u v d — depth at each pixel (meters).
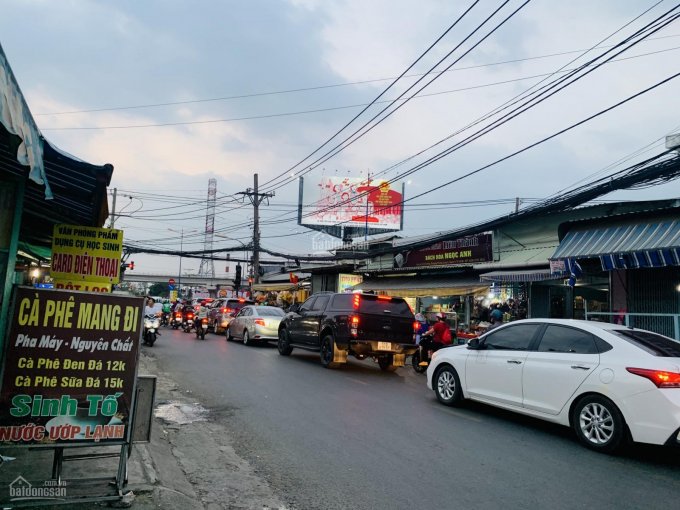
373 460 5.68
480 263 19.25
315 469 5.36
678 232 10.76
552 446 6.52
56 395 4.02
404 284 21.81
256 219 33.56
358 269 27.03
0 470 4.55
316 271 30.72
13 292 3.99
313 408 8.13
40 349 4.01
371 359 15.97
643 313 11.98
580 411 6.58
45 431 3.97
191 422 7.16
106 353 4.16
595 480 5.30
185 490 4.67
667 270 12.09
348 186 45.06
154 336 16.75
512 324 8.11
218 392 9.25
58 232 8.08
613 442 6.16
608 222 12.41
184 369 11.86
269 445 6.16
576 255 12.14
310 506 4.45
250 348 17.55
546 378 7.08
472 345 8.47
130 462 5.06
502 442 6.61
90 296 4.16
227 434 6.60
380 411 8.12
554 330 7.43
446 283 19.48
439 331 13.35
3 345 4.14
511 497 4.76
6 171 4.67
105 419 4.12
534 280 15.10
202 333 20.30
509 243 18.48
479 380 8.20
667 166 10.55
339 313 12.94
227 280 82.94
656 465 5.88
